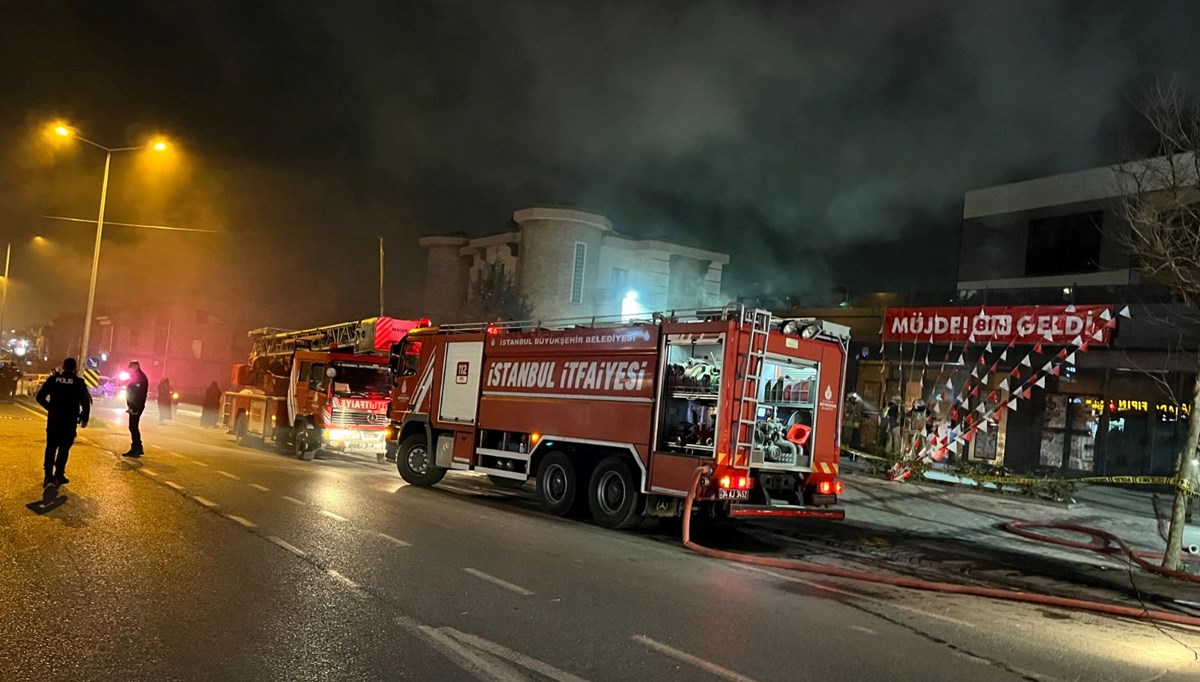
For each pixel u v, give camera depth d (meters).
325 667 4.81
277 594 6.31
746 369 10.24
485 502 13.02
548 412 12.25
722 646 5.70
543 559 8.44
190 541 7.99
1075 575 9.47
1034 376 19.17
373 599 6.34
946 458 21.02
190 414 33.66
